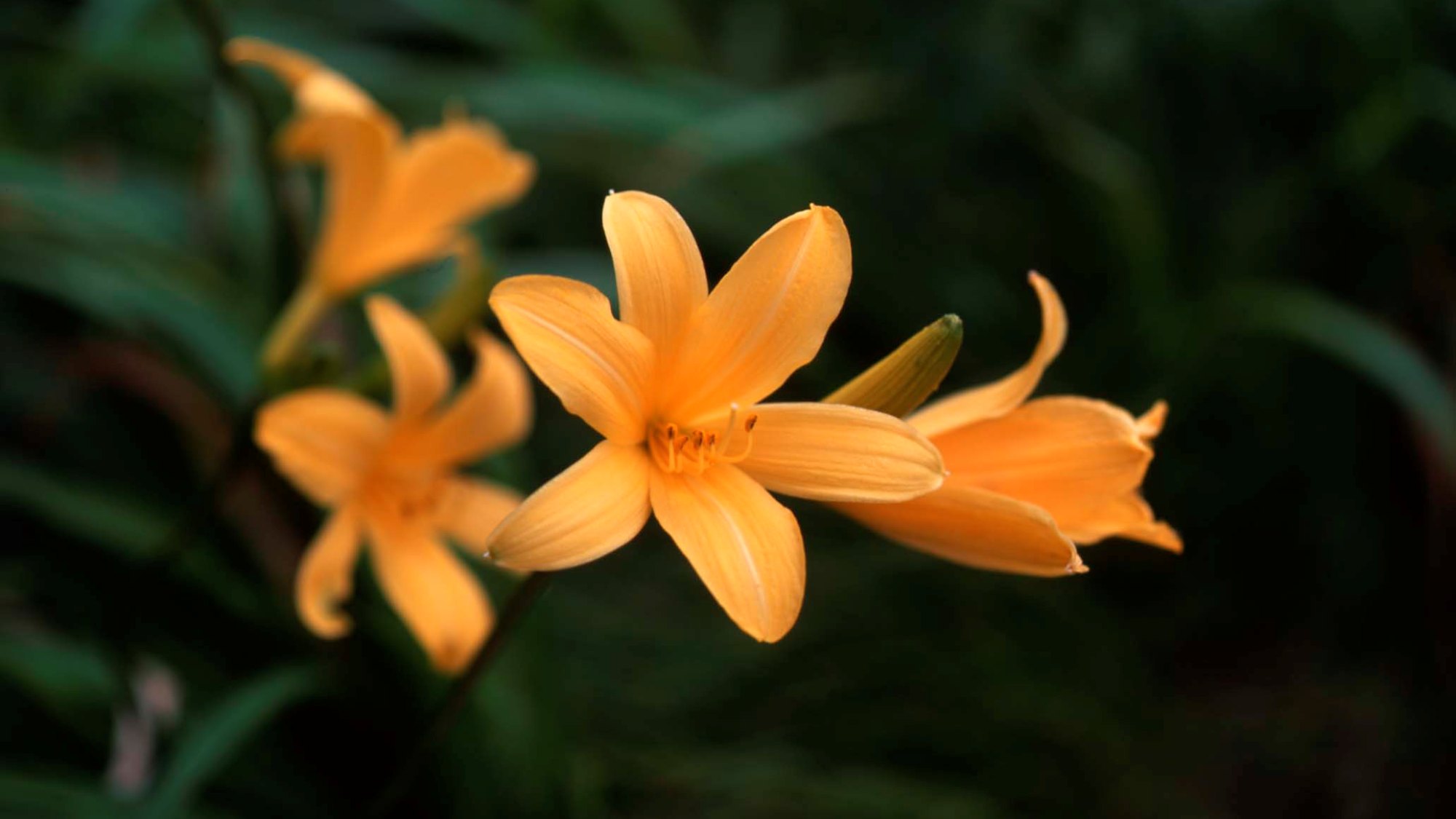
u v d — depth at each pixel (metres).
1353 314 1.04
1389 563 1.09
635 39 1.29
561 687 0.77
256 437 0.69
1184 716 1.03
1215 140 1.29
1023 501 0.60
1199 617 1.12
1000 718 0.92
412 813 0.76
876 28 1.42
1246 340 1.12
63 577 0.76
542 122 1.08
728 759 0.87
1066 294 1.26
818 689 0.93
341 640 0.75
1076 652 0.99
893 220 1.27
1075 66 1.27
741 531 0.57
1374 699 1.04
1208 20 1.24
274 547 0.77
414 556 0.68
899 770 0.92
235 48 0.69
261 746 0.76
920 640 0.95
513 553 0.55
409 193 0.69
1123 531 0.61
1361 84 1.22
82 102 1.01
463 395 0.68
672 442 0.58
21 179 0.79
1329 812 0.97
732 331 0.58
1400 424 1.08
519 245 1.18
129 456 0.83
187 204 0.91
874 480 0.57
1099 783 0.91
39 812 0.68
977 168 1.32
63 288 0.77
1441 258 1.15
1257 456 1.12
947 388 1.22
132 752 0.73
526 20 1.20
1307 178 1.19
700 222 1.15
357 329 0.84
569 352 0.57
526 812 0.75
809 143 1.29
